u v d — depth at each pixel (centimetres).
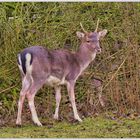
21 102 1641
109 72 1928
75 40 1958
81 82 1919
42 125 1658
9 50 1903
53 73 1686
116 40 1978
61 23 1953
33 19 1986
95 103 1884
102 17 2002
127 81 1895
